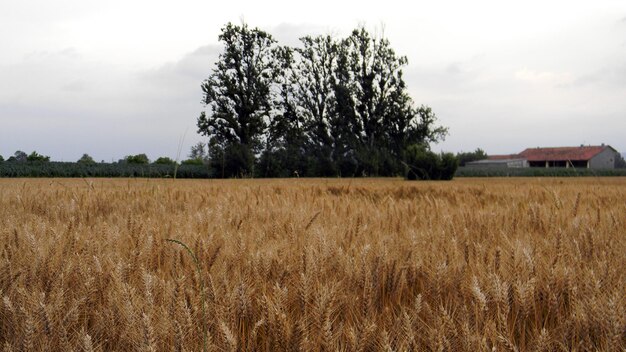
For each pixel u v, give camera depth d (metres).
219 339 1.62
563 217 4.11
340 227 3.53
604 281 2.09
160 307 1.76
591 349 1.60
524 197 7.16
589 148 96.19
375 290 2.09
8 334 1.69
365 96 61.97
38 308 1.67
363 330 1.57
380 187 11.37
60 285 2.00
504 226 3.68
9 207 5.18
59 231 3.16
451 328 1.61
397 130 61.97
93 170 55.16
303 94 61.84
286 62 59.91
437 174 36.38
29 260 2.29
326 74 62.28
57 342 1.62
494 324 1.63
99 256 2.38
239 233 2.83
